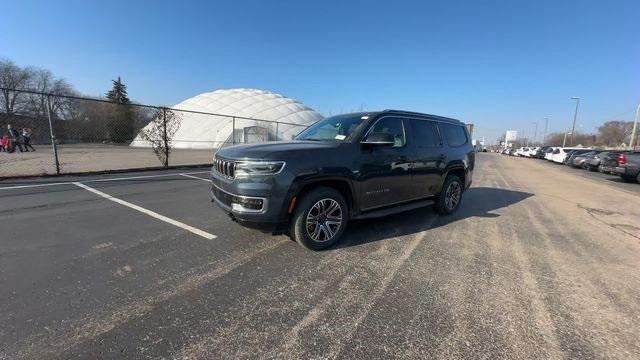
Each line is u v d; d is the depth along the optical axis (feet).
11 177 29.68
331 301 10.06
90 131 56.54
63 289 10.25
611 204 28.71
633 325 9.31
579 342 8.47
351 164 14.61
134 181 31.09
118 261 12.44
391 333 8.58
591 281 12.12
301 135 18.06
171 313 9.18
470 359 7.70
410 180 17.74
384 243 15.34
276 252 13.76
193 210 20.25
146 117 46.09
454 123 22.30
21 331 8.16
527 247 15.66
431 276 11.99
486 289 11.16
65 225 16.60
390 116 17.22
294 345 7.99
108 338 8.02
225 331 8.45
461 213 22.30
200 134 122.21
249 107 135.85
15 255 12.71
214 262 12.62
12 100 37.01
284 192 12.76
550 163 113.09
